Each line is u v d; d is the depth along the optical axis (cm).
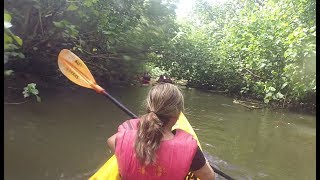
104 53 430
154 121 106
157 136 105
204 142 303
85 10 329
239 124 383
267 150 296
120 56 465
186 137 109
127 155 107
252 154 282
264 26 479
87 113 358
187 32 721
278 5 480
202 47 707
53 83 455
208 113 430
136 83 606
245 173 244
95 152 254
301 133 361
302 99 472
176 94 109
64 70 170
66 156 242
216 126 366
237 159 268
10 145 251
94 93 464
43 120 314
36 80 426
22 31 318
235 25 553
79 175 216
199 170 109
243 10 557
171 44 646
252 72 563
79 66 170
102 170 136
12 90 379
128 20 410
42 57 402
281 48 453
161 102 108
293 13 443
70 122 319
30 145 254
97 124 323
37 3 288
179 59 698
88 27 371
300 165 266
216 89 700
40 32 342
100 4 368
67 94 429
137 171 106
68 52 170
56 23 239
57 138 274
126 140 109
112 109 390
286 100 486
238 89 627
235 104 518
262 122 402
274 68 479
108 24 368
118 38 402
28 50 357
